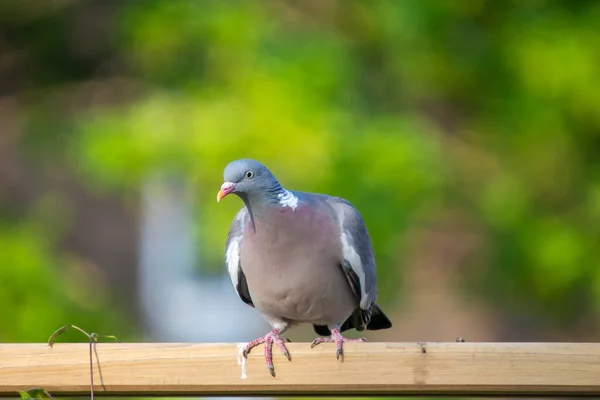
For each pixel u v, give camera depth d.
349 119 14.07
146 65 16.48
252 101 14.08
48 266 14.32
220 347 6.65
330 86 14.14
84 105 17.39
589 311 17.17
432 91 15.57
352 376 6.62
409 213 14.00
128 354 6.62
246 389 6.65
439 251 16.72
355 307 8.65
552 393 6.60
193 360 6.63
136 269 19.47
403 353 6.62
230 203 14.35
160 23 15.25
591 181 15.59
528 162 15.48
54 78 17.55
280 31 14.90
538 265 15.42
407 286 15.25
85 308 14.45
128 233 19.34
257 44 14.63
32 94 17.50
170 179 18.19
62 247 18.84
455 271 16.80
